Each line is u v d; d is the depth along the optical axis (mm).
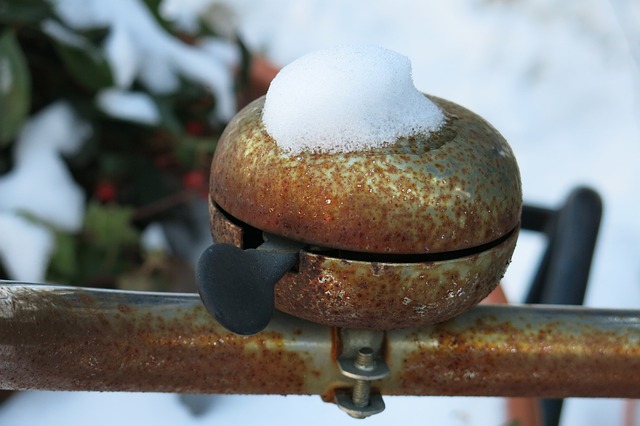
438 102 361
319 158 335
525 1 1980
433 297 340
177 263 875
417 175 333
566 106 1686
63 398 825
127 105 852
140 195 887
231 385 362
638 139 1599
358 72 340
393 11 1956
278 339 359
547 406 534
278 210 336
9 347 342
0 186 789
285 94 342
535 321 367
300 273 339
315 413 816
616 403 1019
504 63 1808
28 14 829
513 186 348
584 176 1497
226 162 348
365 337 359
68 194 805
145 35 918
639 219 1390
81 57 823
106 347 351
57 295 349
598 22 1913
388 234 332
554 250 565
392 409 727
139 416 810
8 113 777
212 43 1055
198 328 356
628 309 372
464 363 363
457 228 335
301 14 1913
